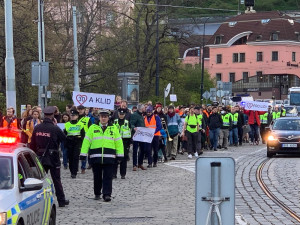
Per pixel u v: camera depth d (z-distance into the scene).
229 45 122.25
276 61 118.25
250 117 40.91
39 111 22.36
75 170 21.88
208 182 9.84
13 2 42.50
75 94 26.47
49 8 55.38
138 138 24.25
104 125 16.50
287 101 82.50
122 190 18.67
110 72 59.38
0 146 10.54
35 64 27.64
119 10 64.31
